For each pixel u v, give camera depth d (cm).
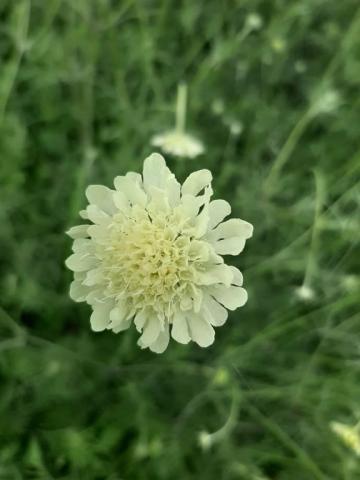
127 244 7
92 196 7
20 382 10
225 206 7
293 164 12
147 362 11
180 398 11
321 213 11
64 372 10
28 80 12
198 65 13
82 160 11
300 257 11
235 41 11
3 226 10
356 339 11
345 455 10
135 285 7
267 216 11
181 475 10
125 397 10
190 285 7
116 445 10
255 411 10
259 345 11
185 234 7
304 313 11
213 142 12
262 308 11
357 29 11
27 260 11
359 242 11
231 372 11
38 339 10
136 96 12
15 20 11
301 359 11
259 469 10
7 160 11
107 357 11
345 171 12
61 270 11
